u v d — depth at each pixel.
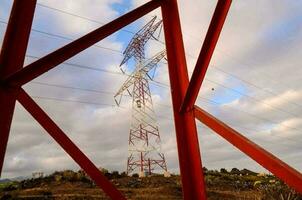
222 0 5.29
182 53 6.33
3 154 4.81
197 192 5.61
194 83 5.72
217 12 5.38
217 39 5.46
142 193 28.31
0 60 5.09
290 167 4.40
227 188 34.56
